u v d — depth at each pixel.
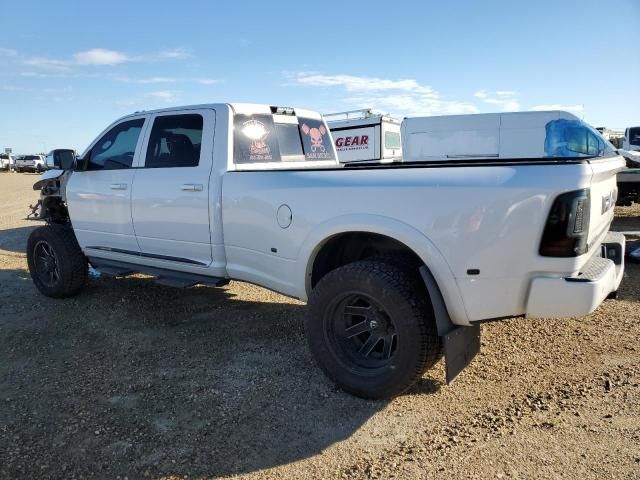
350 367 3.55
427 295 3.35
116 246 5.38
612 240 3.82
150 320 5.20
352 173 3.60
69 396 3.62
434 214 3.17
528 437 3.00
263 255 4.16
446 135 12.39
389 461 2.84
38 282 6.04
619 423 3.10
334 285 3.51
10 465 2.84
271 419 3.29
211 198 4.43
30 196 21.56
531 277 3.00
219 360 4.20
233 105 4.69
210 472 2.78
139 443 3.04
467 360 3.43
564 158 3.43
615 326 4.70
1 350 4.46
